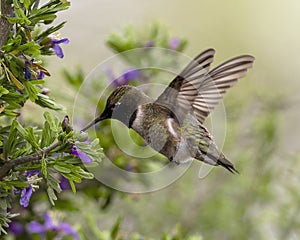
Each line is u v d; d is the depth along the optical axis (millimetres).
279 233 13484
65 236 9383
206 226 13391
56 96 9852
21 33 6465
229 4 17297
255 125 13789
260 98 14219
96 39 13266
